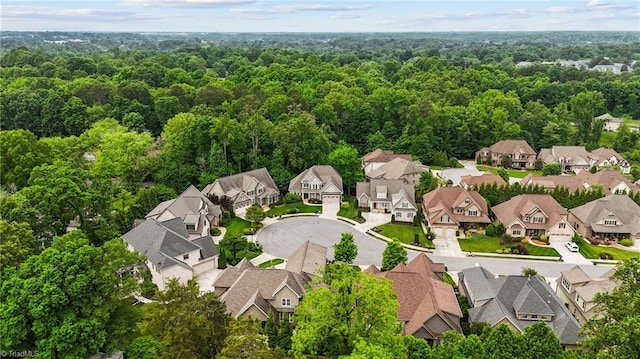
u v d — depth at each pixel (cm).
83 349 3494
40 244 5431
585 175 10200
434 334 4612
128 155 8556
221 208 8088
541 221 7588
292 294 5038
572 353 3456
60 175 6078
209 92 12569
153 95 12912
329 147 10206
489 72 19412
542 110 14338
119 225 7094
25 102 11338
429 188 9106
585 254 7012
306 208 8831
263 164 9869
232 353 2969
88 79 13812
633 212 7725
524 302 4988
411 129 12312
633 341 2925
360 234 7688
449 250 7094
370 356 2928
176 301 3472
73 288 3516
